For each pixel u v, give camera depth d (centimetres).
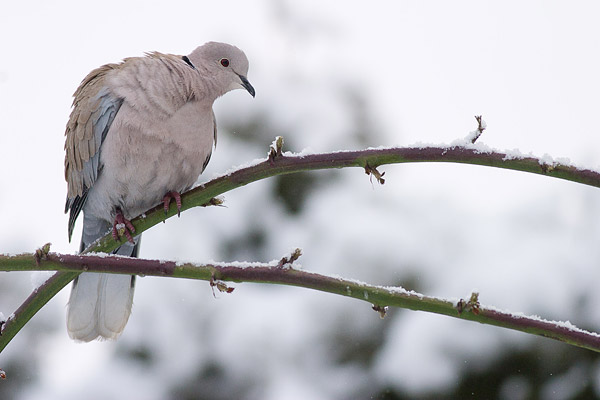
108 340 814
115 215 855
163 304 1073
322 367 1046
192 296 1074
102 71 861
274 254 1141
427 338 984
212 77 867
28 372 1088
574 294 949
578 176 488
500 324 491
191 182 852
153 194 840
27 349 1091
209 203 669
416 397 998
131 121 796
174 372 1071
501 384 978
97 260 551
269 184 1173
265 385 1062
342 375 1037
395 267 1027
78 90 866
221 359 1061
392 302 505
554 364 965
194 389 1077
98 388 1069
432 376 980
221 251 1165
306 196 1175
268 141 1195
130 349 1080
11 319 588
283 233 1145
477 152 509
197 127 823
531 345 958
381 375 1007
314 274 523
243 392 1069
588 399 967
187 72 828
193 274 541
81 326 814
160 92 805
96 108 810
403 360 991
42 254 555
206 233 1158
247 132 1198
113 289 816
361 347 1033
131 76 812
